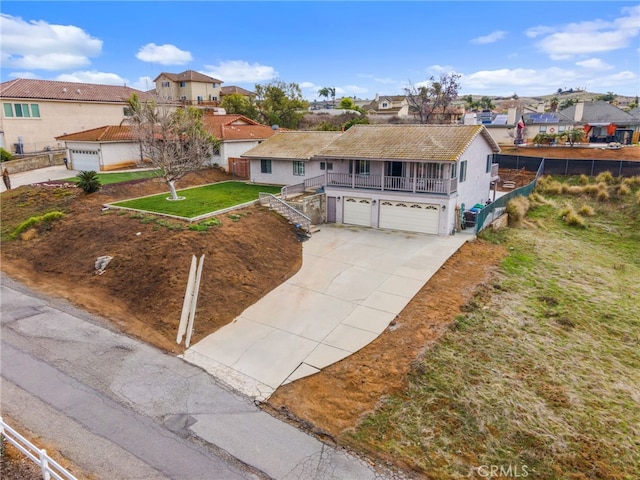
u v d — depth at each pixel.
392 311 16.42
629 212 30.80
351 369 13.06
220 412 11.29
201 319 15.80
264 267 19.94
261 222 24.08
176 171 27.36
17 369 12.84
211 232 21.17
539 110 86.69
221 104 66.38
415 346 14.02
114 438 10.20
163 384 12.38
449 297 17.47
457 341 14.30
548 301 17.58
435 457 9.94
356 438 10.48
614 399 11.98
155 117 26.92
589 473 9.60
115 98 49.94
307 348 14.22
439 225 25.06
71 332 15.08
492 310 16.52
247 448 10.09
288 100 68.44
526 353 13.86
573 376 12.88
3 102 41.00
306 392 12.16
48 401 11.43
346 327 15.41
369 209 27.09
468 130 26.28
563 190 36.38
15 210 26.97
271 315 16.41
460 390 11.95
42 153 42.03
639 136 58.12
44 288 18.56
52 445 9.84
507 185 39.34
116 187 29.41
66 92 46.69
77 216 24.69
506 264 21.44
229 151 38.34
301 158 31.83
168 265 18.34
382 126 29.23
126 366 13.20
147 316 16.12
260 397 11.93
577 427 10.86
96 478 9.00
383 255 21.94
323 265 20.80
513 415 11.11
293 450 10.08
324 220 28.59
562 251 24.38
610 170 38.19
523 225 29.38
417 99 67.69
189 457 9.73
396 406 11.46
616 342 15.09
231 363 13.48
